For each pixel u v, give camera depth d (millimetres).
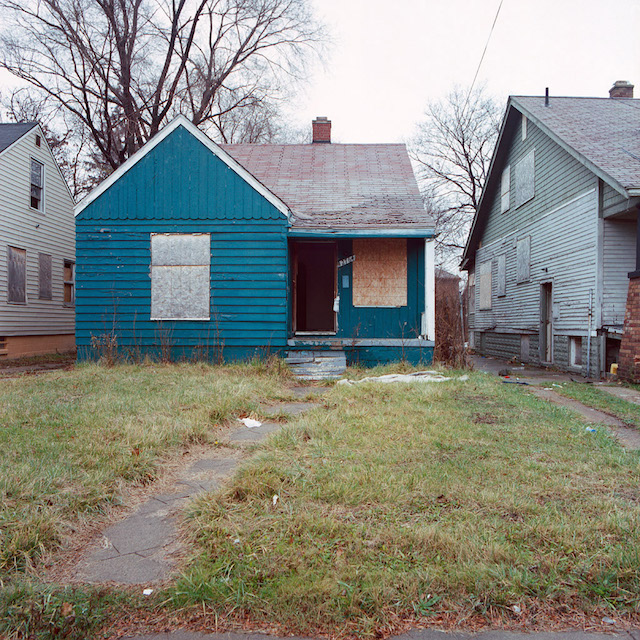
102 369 10344
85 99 20547
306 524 3240
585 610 2521
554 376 12695
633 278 10773
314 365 10828
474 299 24000
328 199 13203
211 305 11695
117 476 4137
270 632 2404
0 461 4223
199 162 11766
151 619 2484
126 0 20281
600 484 4020
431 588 2621
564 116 15031
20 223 16344
